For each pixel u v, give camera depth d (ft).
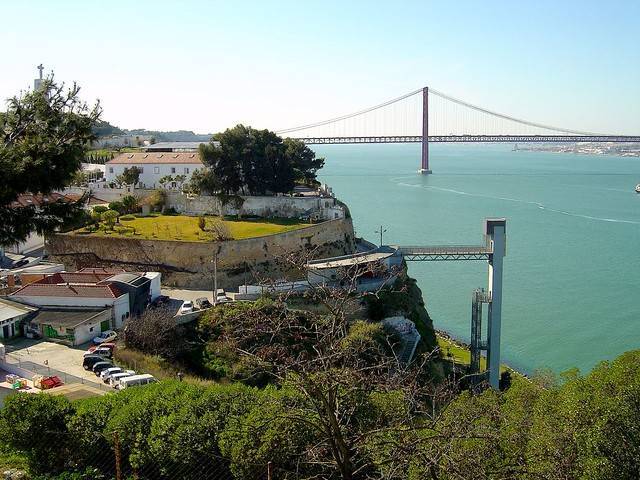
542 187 596.29
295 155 257.14
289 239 195.11
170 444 64.39
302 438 59.98
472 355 169.78
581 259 291.17
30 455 65.41
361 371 47.85
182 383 80.89
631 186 615.16
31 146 61.77
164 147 333.62
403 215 409.90
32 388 106.52
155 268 185.47
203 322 146.82
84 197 70.59
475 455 50.11
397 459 46.19
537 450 57.16
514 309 216.95
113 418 68.03
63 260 193.36
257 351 63.26
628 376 65.16
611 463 55.62
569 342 187.62
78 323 138.41
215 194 236.84
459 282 258.78
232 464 60.80
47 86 66.69
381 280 171.94
